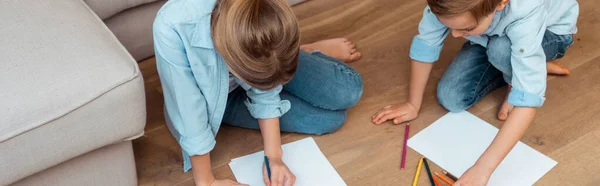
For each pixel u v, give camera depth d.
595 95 1.71
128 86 1.20
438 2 1.21
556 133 1.59
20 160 1.14
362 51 1.91
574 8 1.58
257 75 1.08
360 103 1.70
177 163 1.52
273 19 1.04
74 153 1.21
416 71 1.59
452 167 1.49
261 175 1.47
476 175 1.37
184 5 1.19
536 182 1.45
